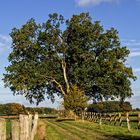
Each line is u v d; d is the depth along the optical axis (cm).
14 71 7944
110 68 7944
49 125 4691
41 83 7862
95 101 8344
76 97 7081
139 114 3612
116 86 8181
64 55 8088
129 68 8150
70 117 7106
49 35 8038
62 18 8062
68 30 8062
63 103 7150
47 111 11194
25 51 8119
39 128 2473
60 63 8175
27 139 1234
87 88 7994
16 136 1189
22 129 1220
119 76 8012
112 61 7944
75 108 7138
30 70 7906
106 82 7956
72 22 8012
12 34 8144
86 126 4444
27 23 8125
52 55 8119
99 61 7975
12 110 10981
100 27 8119
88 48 8056
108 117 5338
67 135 3030
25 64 7925
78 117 7175
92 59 7988
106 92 8031
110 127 4053
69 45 7981
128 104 11031
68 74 8188
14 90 8019
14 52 8125
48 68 8075
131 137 2733
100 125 4656
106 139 2662
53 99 8362
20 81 7850
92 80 7956
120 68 8038
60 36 8119
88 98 7912
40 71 7969
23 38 7988
